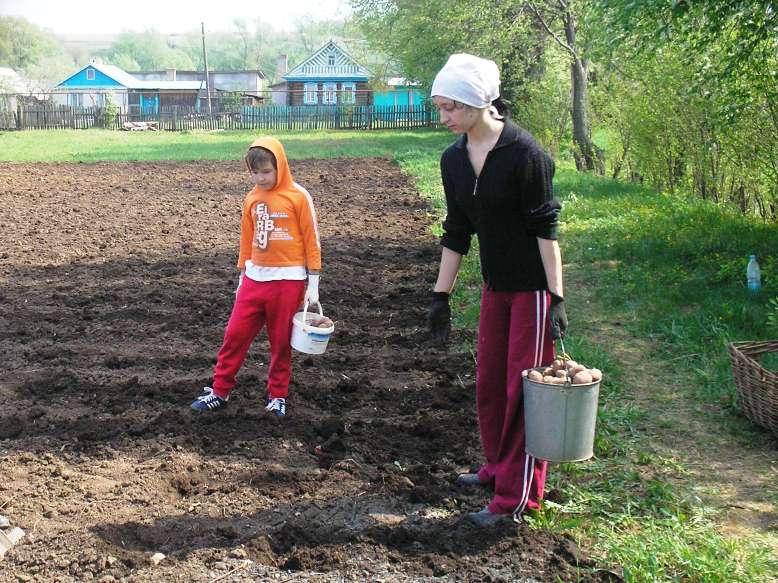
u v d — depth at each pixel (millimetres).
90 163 24641
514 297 4059
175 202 16047
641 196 15000
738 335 6922
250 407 5754
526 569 3812
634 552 3809
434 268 10172
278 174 5406
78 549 3986
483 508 4379
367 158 25719
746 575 3682
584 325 7680
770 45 9898
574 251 10656
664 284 8742
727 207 13203
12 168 22734
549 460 3908
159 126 48812
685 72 13258
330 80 67250
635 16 10062
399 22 34938
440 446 5195
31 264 10289
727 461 4949
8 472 4809
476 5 23375
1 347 7102
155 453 5090
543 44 24375
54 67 129500
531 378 3877
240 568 3832
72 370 6500
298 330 5395
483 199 3902
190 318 7941
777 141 11141
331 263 10367
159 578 3758
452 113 3811
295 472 4785
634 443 5184
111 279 9531
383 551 3963
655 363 6652
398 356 6910
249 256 5625
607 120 19797
